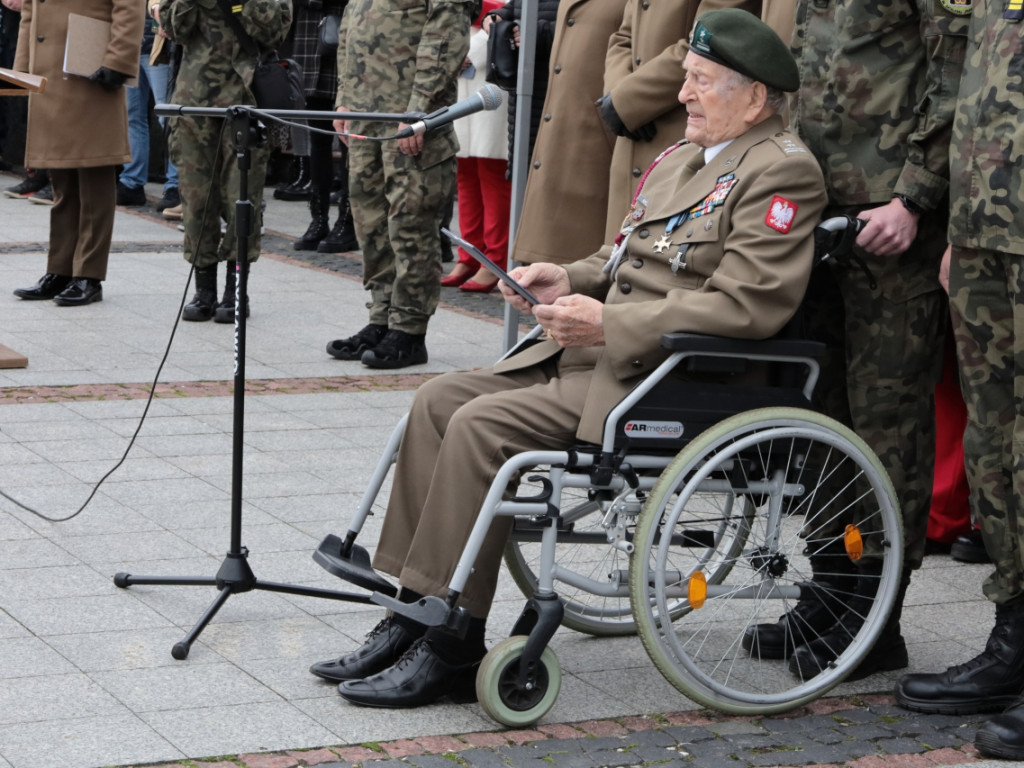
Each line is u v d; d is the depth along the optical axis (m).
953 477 5.25
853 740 3.85
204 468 5.98
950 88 4.01
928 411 4.35
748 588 4.07
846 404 4.49
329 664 4.05
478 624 3.92
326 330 8.82
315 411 6.98
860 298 4.25
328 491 5.76
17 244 11.52
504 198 10.03
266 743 3.64
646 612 3.75
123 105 8.95
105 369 7.56
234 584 4.33
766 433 3.80
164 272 10.49
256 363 7.91
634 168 5.70
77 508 5.39
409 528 4.07
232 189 8.67
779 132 4.05
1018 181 3.74
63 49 8.64
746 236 3.86
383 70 7.71
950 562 5.33
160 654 4.16
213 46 8.41
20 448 6.13
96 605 4.49
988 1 3.82
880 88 4.13
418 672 3.91
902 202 4.07
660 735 3.82
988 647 4.11
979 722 4.00
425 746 3.68
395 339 7.95
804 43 4.26
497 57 7.69
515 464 3.72
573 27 6.27
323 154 11.67
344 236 11.88
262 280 10.41
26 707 3.77
